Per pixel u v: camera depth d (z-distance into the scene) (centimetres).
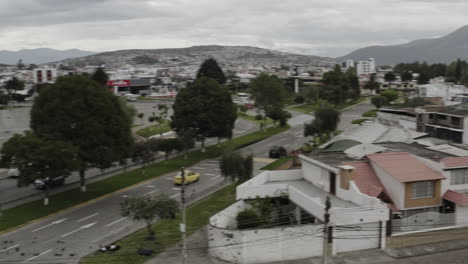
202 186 4991
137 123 10494
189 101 6372
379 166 3481
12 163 4091
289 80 18238
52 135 4188
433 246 3177
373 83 18000
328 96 13400
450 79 18912
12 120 10775
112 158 4400
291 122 10325
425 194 3328
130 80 18888
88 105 4378
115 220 3834
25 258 3012
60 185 4997
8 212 3988
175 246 3234
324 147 4778
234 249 2930
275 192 3697
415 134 5856
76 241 3344
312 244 2978
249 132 8975
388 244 3114
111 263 2919
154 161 6278
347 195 3369
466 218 3338
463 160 3416
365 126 5753
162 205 3269
